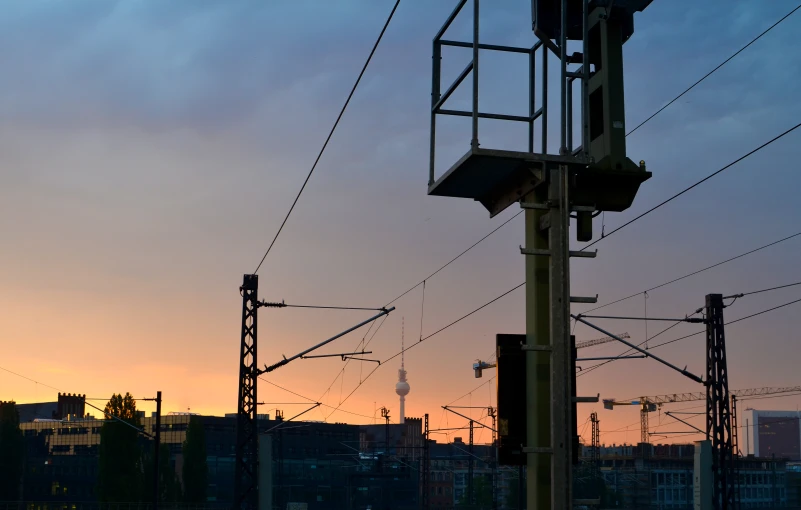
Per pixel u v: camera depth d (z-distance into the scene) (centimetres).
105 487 8325
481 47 1062
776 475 16088
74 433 13612
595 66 1062
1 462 9012
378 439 16500
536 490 898
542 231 923
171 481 9025
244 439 3338
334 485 12156
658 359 3167
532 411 917
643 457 15062
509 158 903
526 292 952
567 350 862
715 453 3412
